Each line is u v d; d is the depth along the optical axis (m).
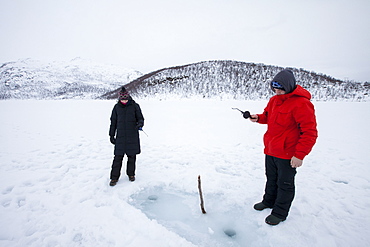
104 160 4.95
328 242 2.24
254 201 3.10
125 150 3.57
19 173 4.18
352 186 3.59
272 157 2.62
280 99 2.42
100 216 2.73
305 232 2.40
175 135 7.66
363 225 2.55
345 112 14.64
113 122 3.68
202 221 2.74
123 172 4.18
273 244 2.27
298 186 3.58
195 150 5.76
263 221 2.62
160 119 11.98
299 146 2.20
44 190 3.47
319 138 7.03
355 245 2.21
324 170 4.30
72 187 3.54
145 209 3.03
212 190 3.46
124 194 3.32
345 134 7.59
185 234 2.49
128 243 2.25
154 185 3.68
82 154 5.43
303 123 2.21
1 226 2.58
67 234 2.42
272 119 2.54
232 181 3.76
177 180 3.80
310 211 2.83
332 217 2.71
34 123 10.59
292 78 2.27
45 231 2.49
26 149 5.88
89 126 9.72
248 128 9.03
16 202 3.13
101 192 3.37
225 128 9.06
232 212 2.91
